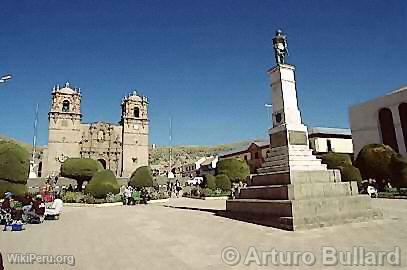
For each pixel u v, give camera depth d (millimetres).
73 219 18328
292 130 15438
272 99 16812
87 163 40688
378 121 43062
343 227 12039
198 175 83875
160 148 194250
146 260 8133
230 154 75125
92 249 9742
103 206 30438
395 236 9930
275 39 17000
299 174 14078
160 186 56531
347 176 30500
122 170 81000
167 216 18234
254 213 14383
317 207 12602
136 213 21062
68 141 77000
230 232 11773
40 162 82750
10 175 20703
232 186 39812
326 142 55594
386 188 30500
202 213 18734
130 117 83938
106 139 81562
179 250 9125
